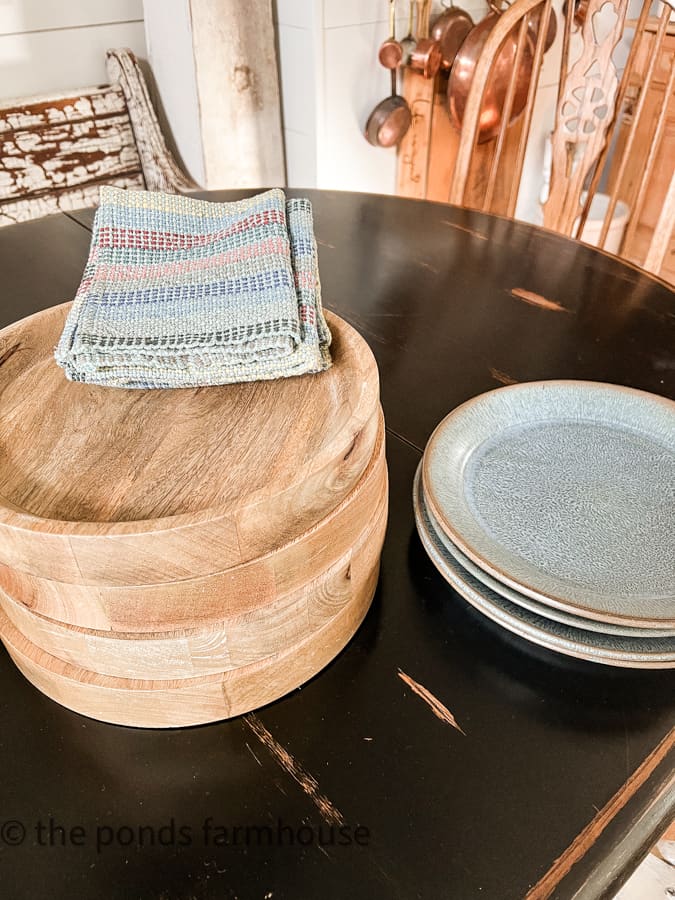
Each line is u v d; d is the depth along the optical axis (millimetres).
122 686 479
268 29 1807
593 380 849
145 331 574
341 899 429
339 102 1904
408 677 549
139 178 1896
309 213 730
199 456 516
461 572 578
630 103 2436
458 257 1116
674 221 1266
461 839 453
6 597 479
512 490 640
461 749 501
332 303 1006
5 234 1203
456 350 905
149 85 1961
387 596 612
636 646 515
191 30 1693
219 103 1831
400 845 451
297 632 494
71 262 1117
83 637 455
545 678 547
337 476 460
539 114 2352
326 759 498
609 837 452
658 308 989
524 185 2535
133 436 536
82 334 566
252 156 1972
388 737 510
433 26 1930
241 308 585
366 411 486
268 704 531
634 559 576
